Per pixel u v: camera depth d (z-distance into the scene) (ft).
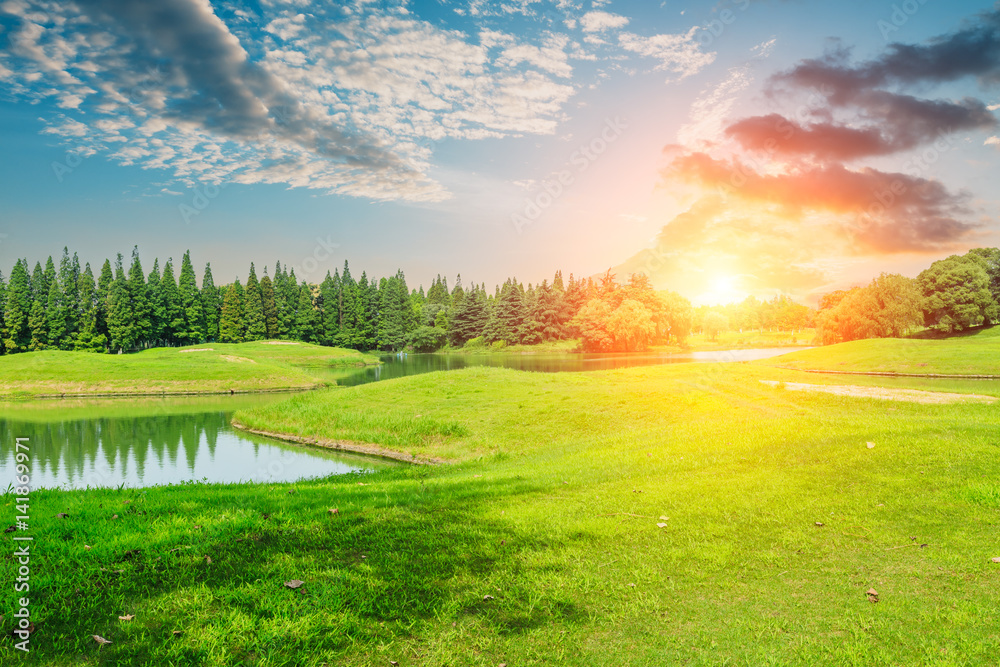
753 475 35.53
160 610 18.33
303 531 26.43
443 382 105.70
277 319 386.11
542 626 17.85
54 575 20.47
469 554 23.47
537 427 73.67
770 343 451.53
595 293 416.46
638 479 37.01
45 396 147.74
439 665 15.84
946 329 268.41
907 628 17.16
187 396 151.53
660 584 20.67
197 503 32.68
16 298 298.97
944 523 25.43
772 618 18.08
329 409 95.30
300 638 16.79
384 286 476.54
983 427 42.83
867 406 68.03
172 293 347.15
